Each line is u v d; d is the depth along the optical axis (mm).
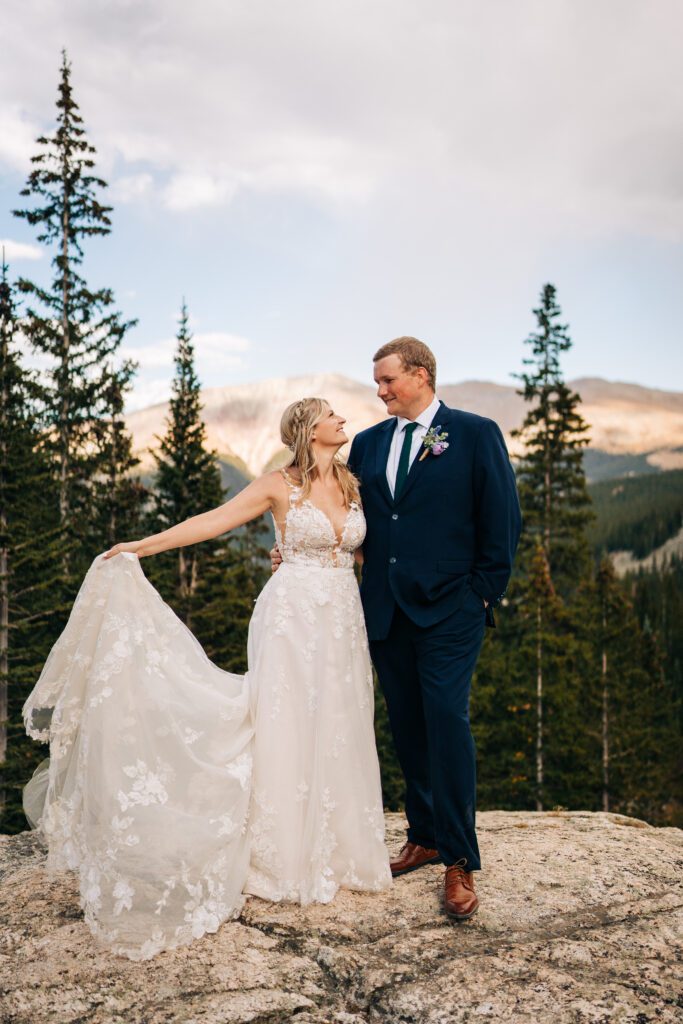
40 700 3543
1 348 17078
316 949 3115
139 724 3365
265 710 3631
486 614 3801
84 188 23609
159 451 21984
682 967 2930
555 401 28656
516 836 4500
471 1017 2629
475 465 3715
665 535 136000
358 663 3795
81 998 2764
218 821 3379
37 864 4000
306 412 3807
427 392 3910
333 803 3605
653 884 3717
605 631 28250
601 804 27656
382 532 3848
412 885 3701
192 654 3773
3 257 17078
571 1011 2625
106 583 3543
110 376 22828
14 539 15656
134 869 3135
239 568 23656
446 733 3461
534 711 23578
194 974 2926
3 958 3047
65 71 23438
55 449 21391
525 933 3230
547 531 27828
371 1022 2658
